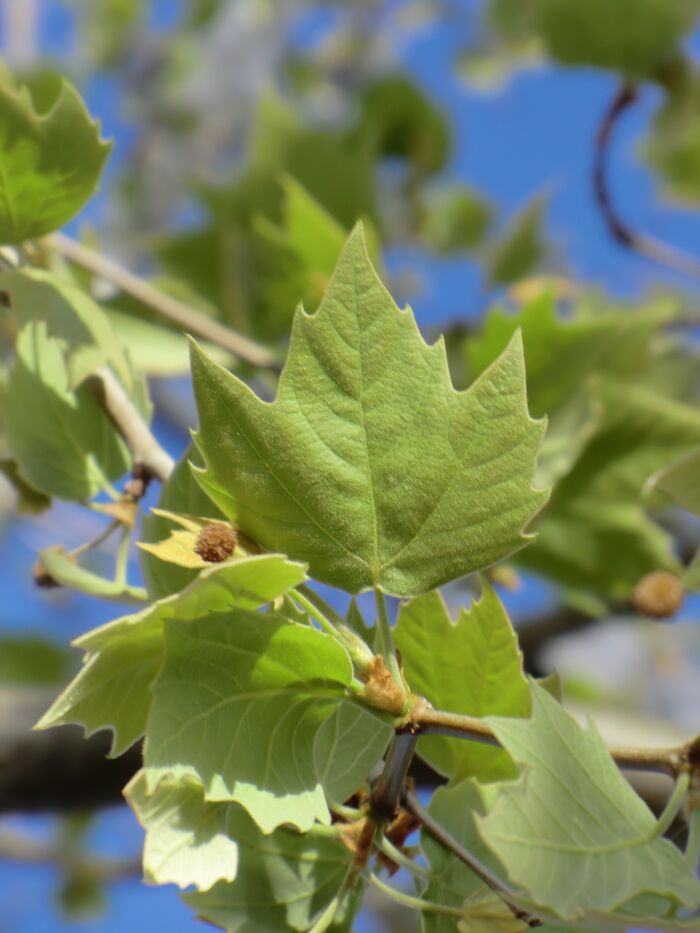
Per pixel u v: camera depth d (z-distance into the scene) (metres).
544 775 0.53
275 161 1.03
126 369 0.67
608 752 0.54
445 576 0.56
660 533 0.83
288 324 0.91
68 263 0.80
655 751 0.55
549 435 0.82
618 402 0.83
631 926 0.51
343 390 0.55
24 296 0.66
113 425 0.66
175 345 0.81
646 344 0.92
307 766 0.55
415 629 0.60
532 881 0.51
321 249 0.85
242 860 0.58
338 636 0.55
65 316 0.66
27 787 0.85
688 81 0.87
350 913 0.58
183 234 1.01
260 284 0.94
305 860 0.58
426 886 0.58
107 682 0.55
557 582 0.85
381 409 0.56
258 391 0.83
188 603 0.53
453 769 0.60
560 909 0.51
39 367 0.67
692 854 0.53
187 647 0.54
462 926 0.56
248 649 0.54
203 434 0.55
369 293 0.56
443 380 0.56
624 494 0.83
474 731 0.54
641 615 0.62
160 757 0.53
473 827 0.59
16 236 0.67
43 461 0.66
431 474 0.55
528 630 1.11
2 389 0.67
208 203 1.02
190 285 1.00
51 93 0.94
